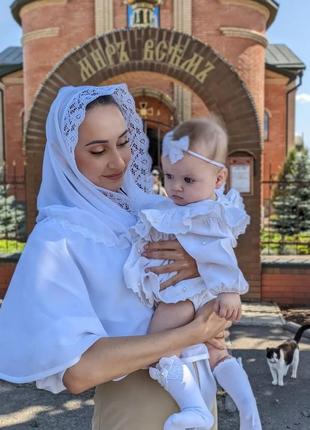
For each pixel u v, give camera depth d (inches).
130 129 87.2
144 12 403.2
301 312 290.7
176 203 79.7
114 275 71.7
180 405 71.5
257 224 303.3
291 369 205.6
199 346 77.0
